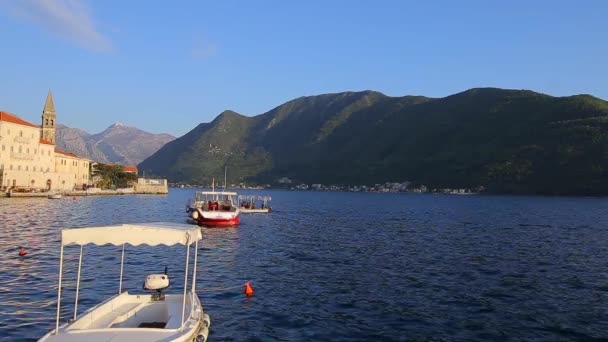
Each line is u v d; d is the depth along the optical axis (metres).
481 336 21.77
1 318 22.31
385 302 27.39
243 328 22.25
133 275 33.53
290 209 134.62
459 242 56.84
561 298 28.97
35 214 82.31
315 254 45.59
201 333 17.02
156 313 19.33
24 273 32.44
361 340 21.00
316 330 22.22
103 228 16.22
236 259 41.91
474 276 35.50
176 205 139.12
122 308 18.94
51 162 154.12
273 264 39.50
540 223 89.50
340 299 27.94
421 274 36.00
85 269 34.91
